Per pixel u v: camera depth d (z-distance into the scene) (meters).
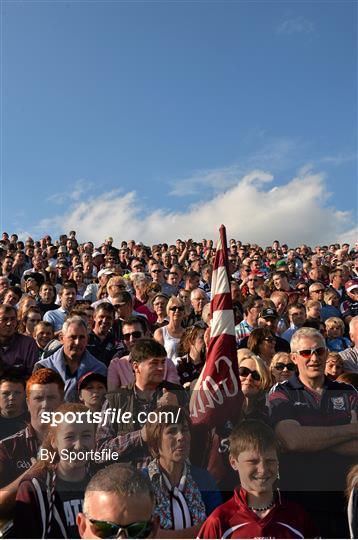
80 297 10.86
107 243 19.58
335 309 9.66
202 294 8.41
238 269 15.74
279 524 3.11
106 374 4.75
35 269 12.61
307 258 18.64
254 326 7.46
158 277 11.32
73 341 5.13
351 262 16.77
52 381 3.50
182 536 3.07
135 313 8.02
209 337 3.99
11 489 3.13
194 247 19.94
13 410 3.63
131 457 3.31
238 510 3.15
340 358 5.68
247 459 3.19
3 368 4.41
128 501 2.60
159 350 3.87
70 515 3.09
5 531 3.05
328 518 3.22
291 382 3.95
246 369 3.92
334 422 3.68
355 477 3.26
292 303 8.28
